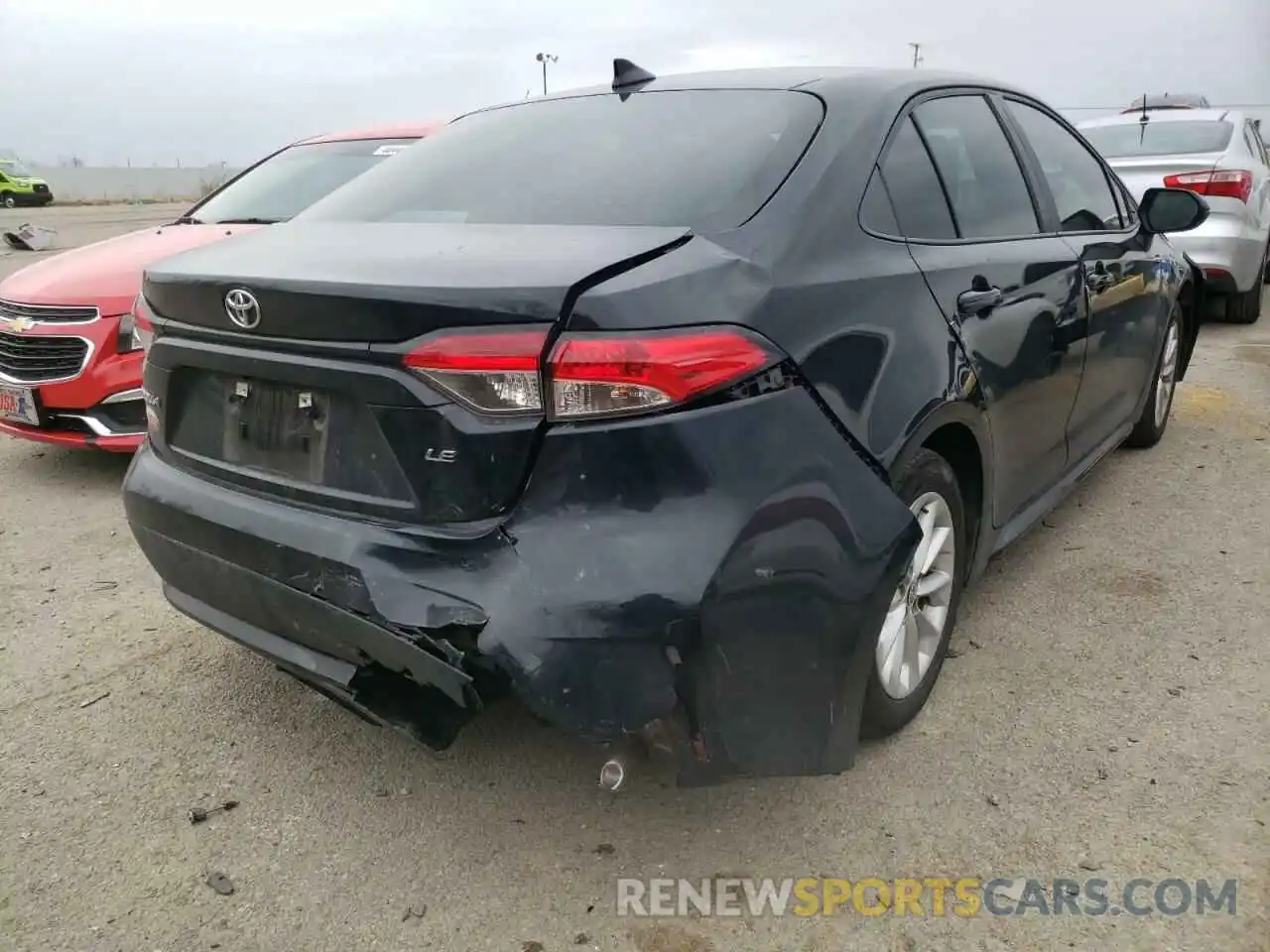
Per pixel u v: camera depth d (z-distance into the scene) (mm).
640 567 1943
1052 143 3703
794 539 2076
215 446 2508
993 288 2863
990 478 2949
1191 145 7793
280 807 2617
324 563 2174
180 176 69312
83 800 2648
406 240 2389
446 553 2049
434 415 2033
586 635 1938
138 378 4691
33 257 16547
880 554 2219
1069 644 3283
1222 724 2834
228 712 3041
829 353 2221
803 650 2129
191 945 2184
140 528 2664
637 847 2449
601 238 2221
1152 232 4285
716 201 2361
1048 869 2328
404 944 2180
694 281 2066
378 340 2084
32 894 2326
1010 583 3711
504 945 2170
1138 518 4277
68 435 4809
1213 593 3596
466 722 2084
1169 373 5027
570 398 1947
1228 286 7574
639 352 1940
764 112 2691
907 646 2752
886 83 2875
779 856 2404
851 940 2158
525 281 1984
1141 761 2688
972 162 3098
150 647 3424
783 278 2199
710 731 2066
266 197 6000
